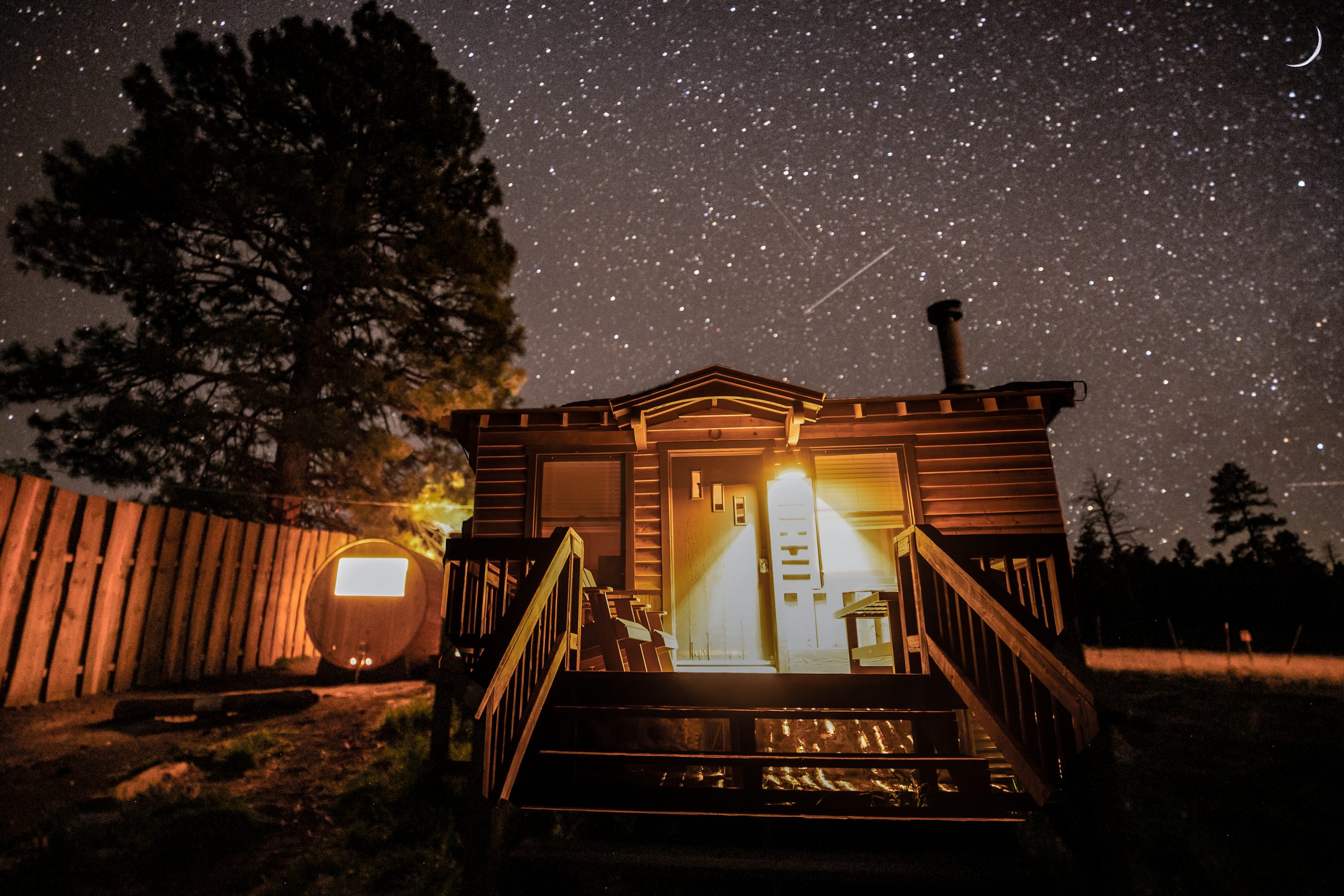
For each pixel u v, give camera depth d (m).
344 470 15.38
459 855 3.78
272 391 13.66
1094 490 33.59
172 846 3.74
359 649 9.10
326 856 3.72
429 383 16.03
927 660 4.11
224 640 9.52
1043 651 2.95
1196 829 4.14
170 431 13.12
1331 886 3.58
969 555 3.98
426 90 17.78
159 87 14.96
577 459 8.49
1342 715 6.89
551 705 4.07
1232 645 24.55
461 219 17.31
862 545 8.03
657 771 4.71
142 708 6.20
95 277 13.83
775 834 3.40
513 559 4.64
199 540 9.13
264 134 16.38
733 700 4.16
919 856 3.22
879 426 8.33
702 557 8.18
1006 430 8.23
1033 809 3.49
